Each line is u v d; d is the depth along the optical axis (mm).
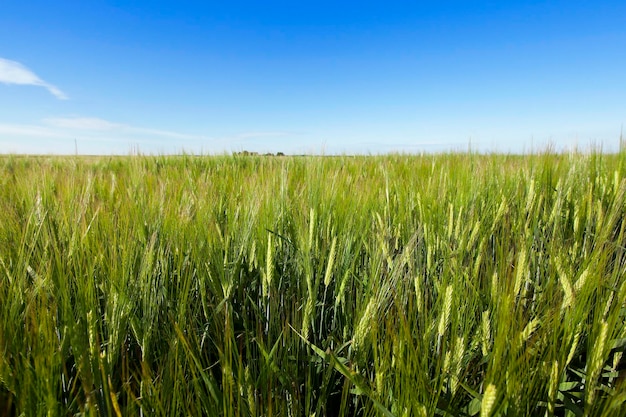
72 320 1051
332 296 1873
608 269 1644
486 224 2287
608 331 1069
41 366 917
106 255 1638
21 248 1509
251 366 1205
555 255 1560
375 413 1050
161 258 1660
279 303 1721
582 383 1231
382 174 4215
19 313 1312
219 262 1636
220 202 2564
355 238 1979
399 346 1067
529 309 1336
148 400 961
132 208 2189
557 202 2322
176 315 1435
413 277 1554
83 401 1151
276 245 2010
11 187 3822
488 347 1223
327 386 1311
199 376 1229
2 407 989
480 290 1552
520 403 971
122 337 1229
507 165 4746
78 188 2930
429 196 2549
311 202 2314
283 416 1062
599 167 3770
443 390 1213
